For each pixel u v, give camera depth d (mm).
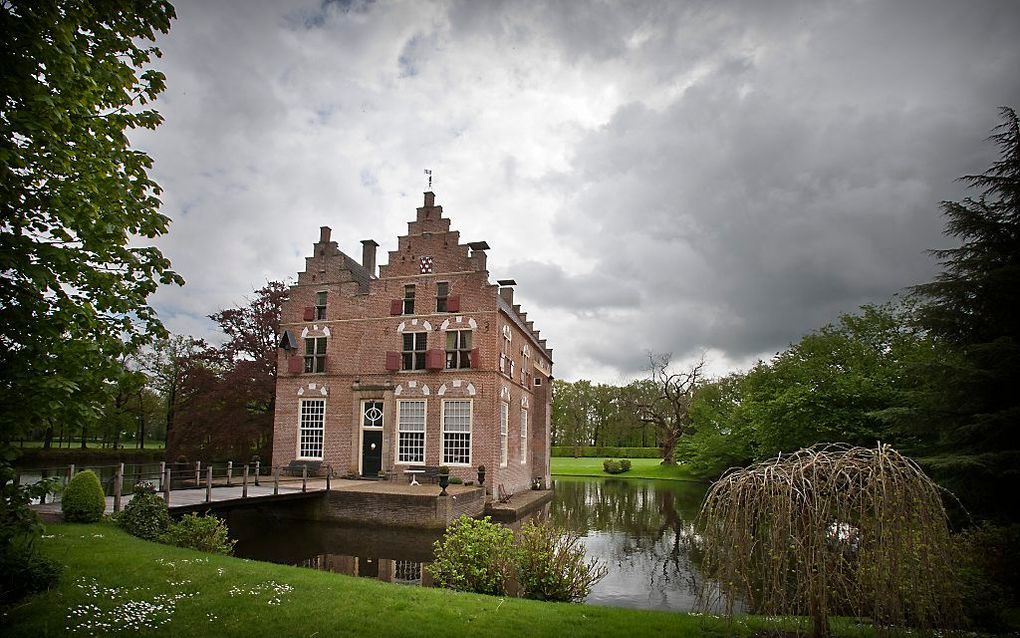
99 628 6852
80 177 6090
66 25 5402
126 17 6430
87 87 5941
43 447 44312
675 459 59938
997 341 11188
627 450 84375
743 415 39719
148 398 53031
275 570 10477
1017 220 12406
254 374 32906
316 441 29203
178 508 16062
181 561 10414
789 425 26844
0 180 5039
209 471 17578
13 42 5086
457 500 21781
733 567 6855
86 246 6098
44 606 7434
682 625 8031
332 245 30750
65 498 13609
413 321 28484
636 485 46531
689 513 29188
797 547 6660
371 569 15227
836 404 25828
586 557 18297
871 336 31203
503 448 28562
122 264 6527
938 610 6387
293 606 8172
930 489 6461
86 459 46500
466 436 26688
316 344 30062
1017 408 10734
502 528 11664
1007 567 9836
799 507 6645
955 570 7047
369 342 29031
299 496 20859
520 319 40125
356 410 28406
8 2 5145
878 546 6188
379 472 27422
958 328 12805
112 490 19750
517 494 31750
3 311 5352
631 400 73688
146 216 6691
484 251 28250
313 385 29531
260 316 35062
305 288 30719
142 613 7449
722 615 8164
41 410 5504
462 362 27547
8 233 5219
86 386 6062
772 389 31359
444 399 27219
